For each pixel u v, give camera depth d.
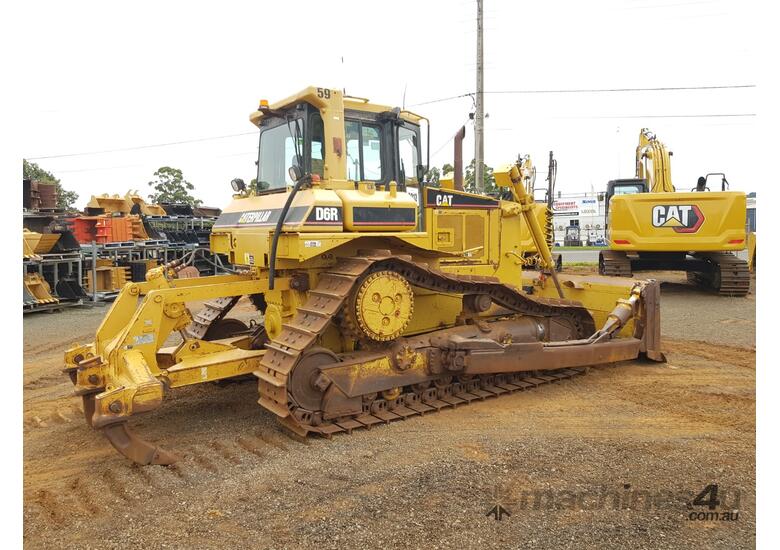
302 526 3.37
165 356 5.28
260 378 4.88
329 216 5.11
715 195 12.63
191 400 5.86
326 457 4.36
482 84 19.95
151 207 19.70
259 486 3.89
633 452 4.41
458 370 5.58
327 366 4.88
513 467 4.14
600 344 6.40
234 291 5.25
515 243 7.60
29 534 3.35
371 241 5.63
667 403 5.64
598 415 5.31
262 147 6.43
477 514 3.48
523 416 5.30
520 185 7.41
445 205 6.84
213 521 3.46
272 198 5.77
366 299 5.05
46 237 13.02
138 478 4.06
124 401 4.03
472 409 5.52
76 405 5.84
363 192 5.50
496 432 4.88
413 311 5.94
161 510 3.61
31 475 4.17
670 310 11.26
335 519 3.44
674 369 6.89
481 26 19.77
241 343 6.10
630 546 3.15
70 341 9.35
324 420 4.91
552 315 6.92
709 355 7.56
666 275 18.27
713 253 13.69
